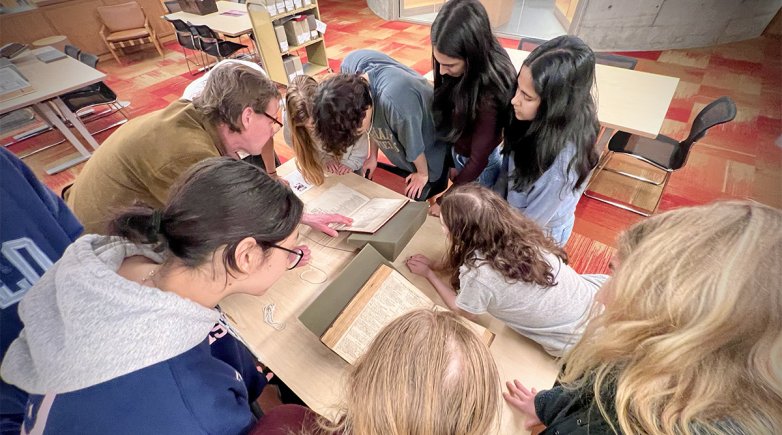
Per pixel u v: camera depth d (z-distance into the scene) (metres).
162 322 0.50
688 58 4.09
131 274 0.57
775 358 0.38
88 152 3.19
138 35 4.79
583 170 1.26
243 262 0.59
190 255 0.55
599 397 0.51
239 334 0.98
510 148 1.48
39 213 0.78
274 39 3.68
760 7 3.98
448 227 1.01
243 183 0.57
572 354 0.60
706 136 2.93
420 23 5.58
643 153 2.15
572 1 4.50
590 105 1.17
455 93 1.45
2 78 2.66
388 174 2.18
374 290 0.95
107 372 0.47
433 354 0.45
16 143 3.42
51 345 0.46
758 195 2.41
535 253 0.94
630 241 0.56
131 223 0.55
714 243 0.43
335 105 1.17
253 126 1.11
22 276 0.78
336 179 1.57
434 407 0.42
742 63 3.87
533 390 0.87
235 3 4.66
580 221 2.35
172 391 0.51
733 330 0.41
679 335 0.43
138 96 4.17
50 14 4.54
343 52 4.84
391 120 1.45
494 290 0.91
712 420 0.41
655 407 0.44
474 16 1.25
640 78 2.33
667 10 4.05
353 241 1.20
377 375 0.46
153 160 1.01
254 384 1.07
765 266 0.40
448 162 1.93
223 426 0.56
